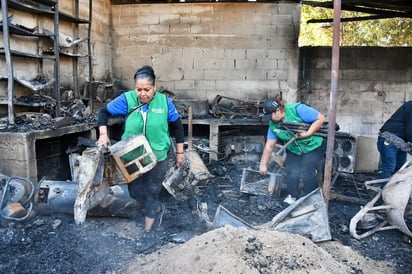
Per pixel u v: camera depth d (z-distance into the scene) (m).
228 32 6.14
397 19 9.25
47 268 2.46
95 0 5.74
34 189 3.29
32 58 4.42
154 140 2.71
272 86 6.21
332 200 3.91
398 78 6.06
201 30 6.16
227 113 5.84
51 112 4.43
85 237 2.90
